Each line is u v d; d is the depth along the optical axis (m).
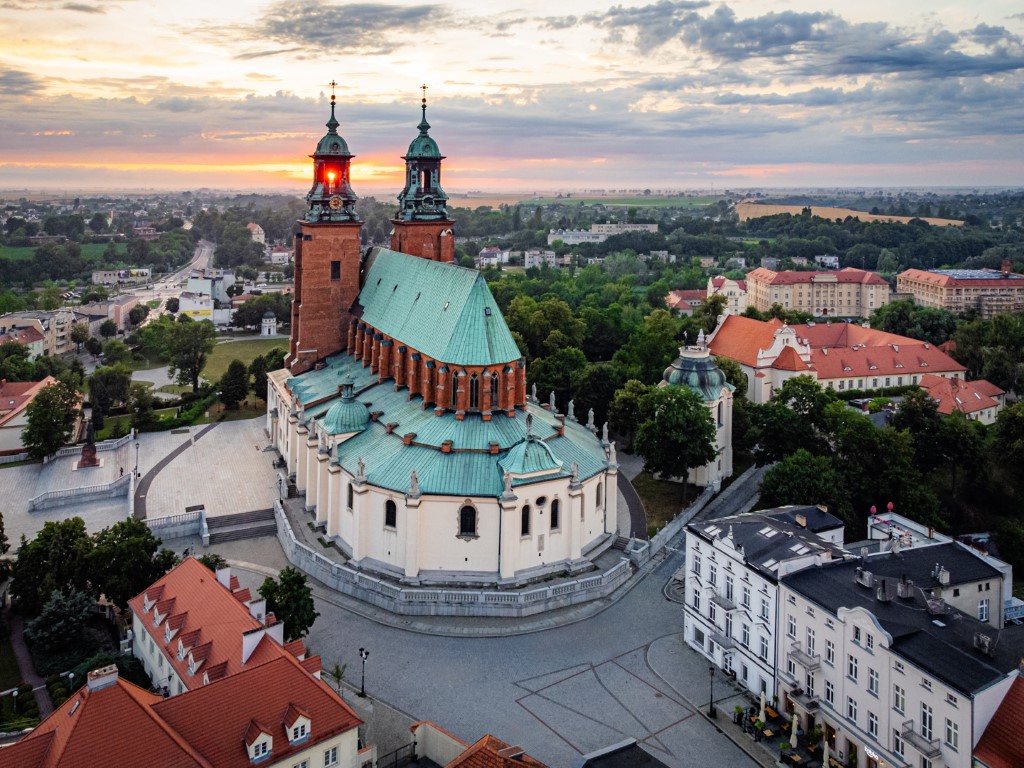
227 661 69.44
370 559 106.69
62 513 129.88
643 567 110.12
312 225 147.00
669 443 124.50
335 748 63.34
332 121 146.88
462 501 101.06
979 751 61.53
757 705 82.25
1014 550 113.25
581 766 64.38
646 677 86.88
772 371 180.62
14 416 162.75
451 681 85.44
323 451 115.62
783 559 82.81
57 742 54.97
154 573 92.44
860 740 72.25
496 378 111.44
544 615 98.12
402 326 126.00
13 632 92.62
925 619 72.44
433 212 156.75
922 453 133.12
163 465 150.50
